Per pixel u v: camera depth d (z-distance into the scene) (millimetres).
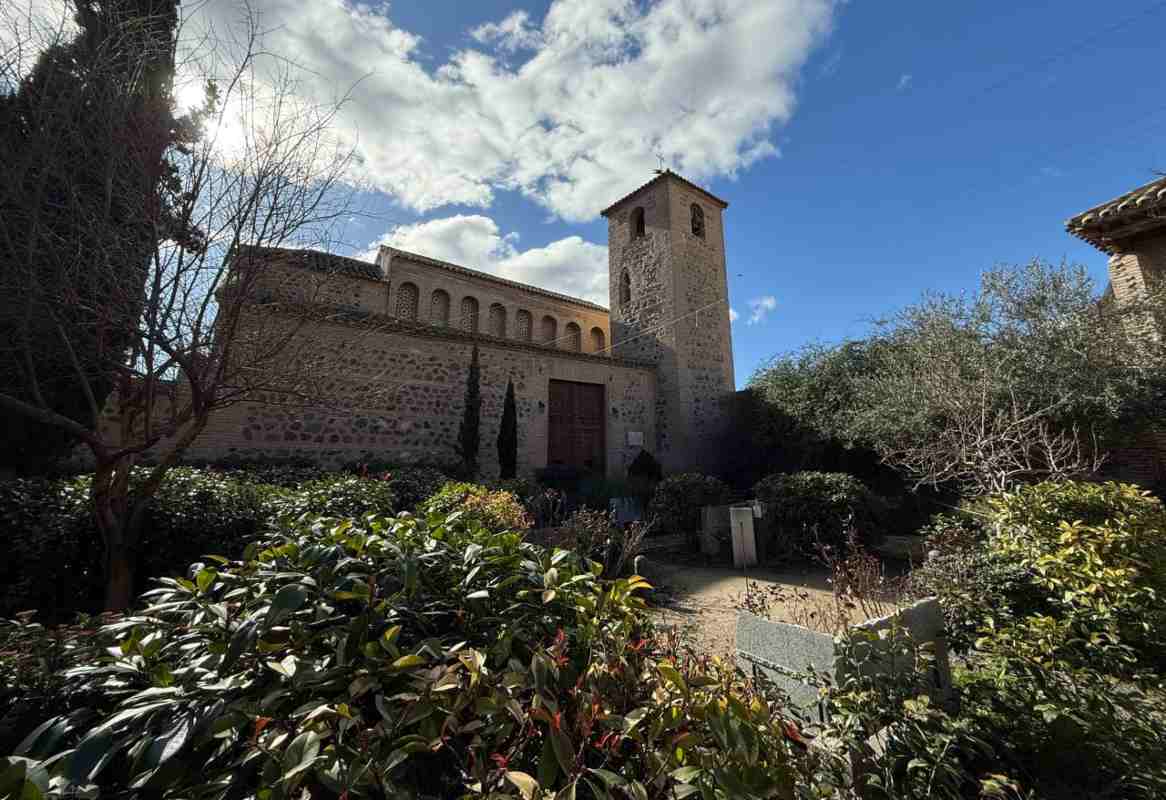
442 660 1677
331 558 1897
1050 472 5398
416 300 14961
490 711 1425
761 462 13273
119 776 1526
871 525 7621
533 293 17625
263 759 1452
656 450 14281
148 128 3420
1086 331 6969
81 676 1806
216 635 1767
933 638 2932
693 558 8289
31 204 3156
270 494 5434
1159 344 6812
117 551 3547
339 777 1272
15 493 3855
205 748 1508
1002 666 2713
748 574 7086
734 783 1242
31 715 1745
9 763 1132
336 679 1562
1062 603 3102
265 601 1780
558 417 12414
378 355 9602
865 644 2410
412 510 7363
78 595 3893
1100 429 6852
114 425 6117
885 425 8281
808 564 7500
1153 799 2031
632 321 15930
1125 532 3428
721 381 15336
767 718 1503
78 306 3234
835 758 1768
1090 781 2225
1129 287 7727
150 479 3697
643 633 2156
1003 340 7484
